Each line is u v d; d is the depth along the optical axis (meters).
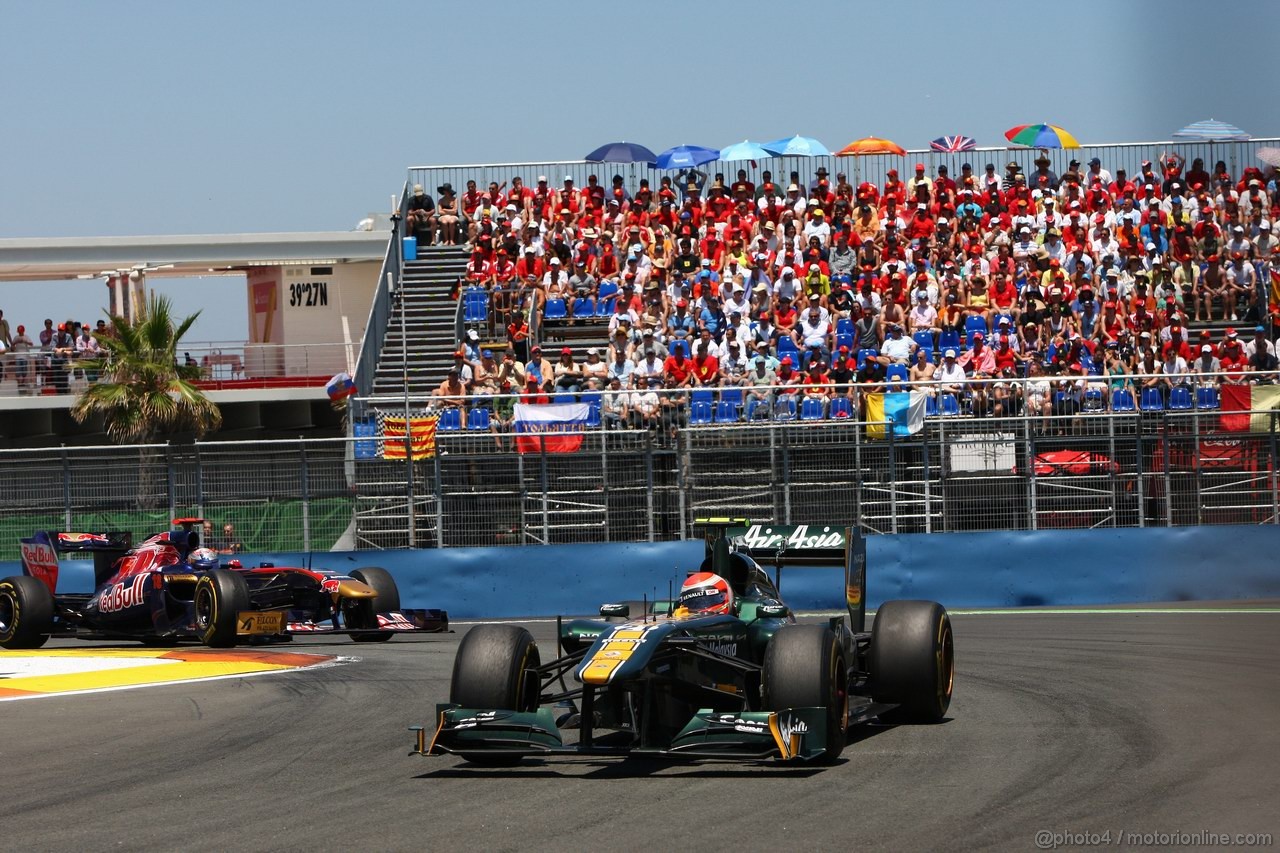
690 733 12.49
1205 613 28.47
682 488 33.84
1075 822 10.50
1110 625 26.41
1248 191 45.44
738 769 12.73
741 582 15.15
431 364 43.59
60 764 14.30
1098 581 32.50
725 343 39.88
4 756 14.88
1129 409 34.72
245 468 34.53
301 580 27.03
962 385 35.31
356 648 25.75
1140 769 12.36
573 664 13.86
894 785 11.90
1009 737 14.10
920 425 33.56
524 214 46.97
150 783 13.14
